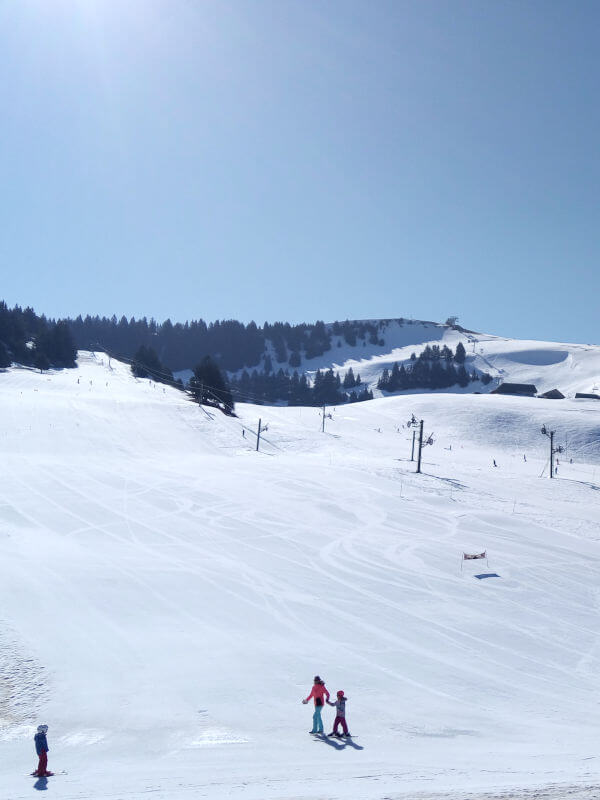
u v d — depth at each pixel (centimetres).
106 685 1975
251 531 4059
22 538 3591
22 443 6631
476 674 2236
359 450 8850
